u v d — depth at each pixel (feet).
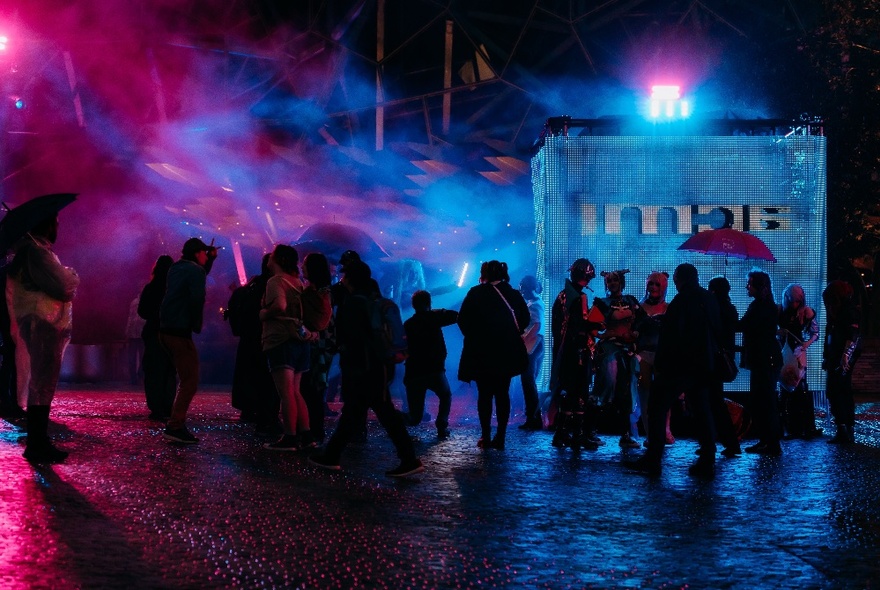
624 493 26.53
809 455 35.81
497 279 36.70
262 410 37.91
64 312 29.68
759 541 20.62
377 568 17.81
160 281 42.88
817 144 45.83
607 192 45.93
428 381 39.70
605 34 94.07
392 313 28.50
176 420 34.88
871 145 79.41
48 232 29.71
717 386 35.83
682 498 25.84
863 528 22.11
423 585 16.75
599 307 36.68
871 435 43.42
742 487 27.89
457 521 22.25
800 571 18.08
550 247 45.80
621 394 36.99
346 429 29.43
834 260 80.53
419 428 43.39
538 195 48.52
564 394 36.78
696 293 30.30
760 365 36.29
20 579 16.31
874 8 79.97
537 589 16.70
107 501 23.35
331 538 20.18
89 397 57.47
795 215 45.68
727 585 17.10
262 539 19.94
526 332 44.47
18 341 30.81
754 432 42.22
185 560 18.07
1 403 42.24
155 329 42.93
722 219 45.80
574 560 18.76
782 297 45.29
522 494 26.05
